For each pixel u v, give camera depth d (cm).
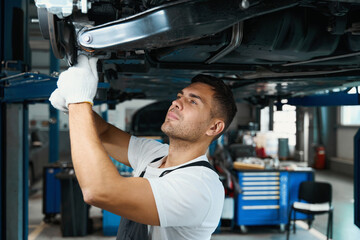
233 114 114
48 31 90
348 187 845
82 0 83
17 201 314
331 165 1149
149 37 85
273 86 234
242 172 497
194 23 82
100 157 83
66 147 1263
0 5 302
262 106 343
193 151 111
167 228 103
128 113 1348
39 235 489
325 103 295
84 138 85
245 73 173
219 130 111
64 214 478
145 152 129
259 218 499
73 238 475
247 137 852
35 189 777
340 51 133
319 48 129
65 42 93
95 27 89
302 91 277
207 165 108
